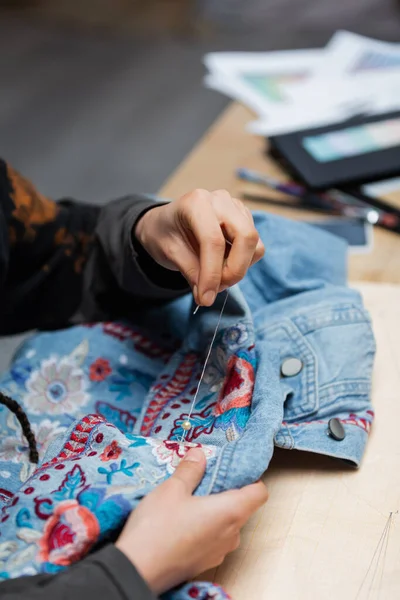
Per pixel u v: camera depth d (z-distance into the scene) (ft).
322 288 2.53
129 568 1.53
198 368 2.28
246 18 6.31
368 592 1.78
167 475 1.83
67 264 2.75
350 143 3.59
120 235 2.43
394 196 3.42
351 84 4.15
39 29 5.84
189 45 5.20
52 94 5.03
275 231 2.63
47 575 1.57
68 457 1.93
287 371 2.25
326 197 3.41
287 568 1.84
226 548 1.70
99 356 2.53
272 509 2.00
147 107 4.71
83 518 1.68
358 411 2.20
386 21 5.74
